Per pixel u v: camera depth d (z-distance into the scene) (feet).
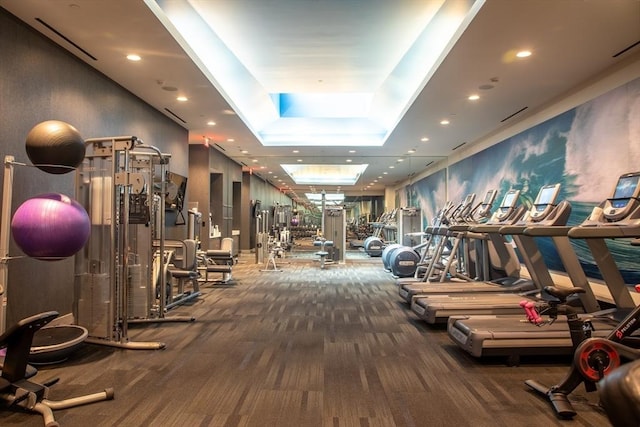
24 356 7.98
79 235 9.61
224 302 18.11
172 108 21.68
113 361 10.45
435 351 11.37
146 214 13.42
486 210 17.99
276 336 12.75
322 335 12.89
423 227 36.70
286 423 7.26
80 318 11.94
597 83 16.49
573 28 12.56
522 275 22.48
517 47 13.98
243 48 17.81
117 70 16.28
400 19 14.99
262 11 14.43
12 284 11.71
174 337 12.61
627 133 14.85
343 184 39.65
